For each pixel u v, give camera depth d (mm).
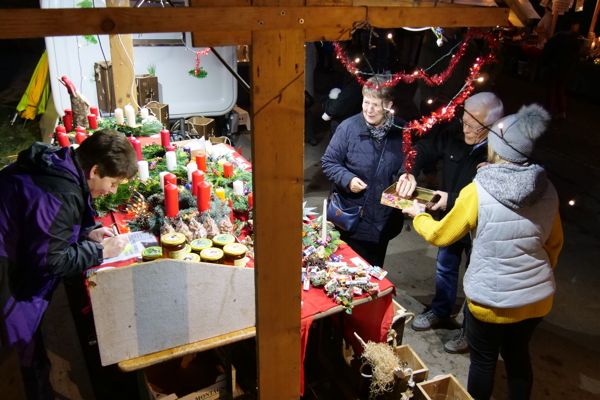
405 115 7508
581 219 4945
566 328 3406
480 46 4629
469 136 2668
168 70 5461
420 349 3160
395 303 2756
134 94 4586
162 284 1794
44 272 1939
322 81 9578
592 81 8688
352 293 2209
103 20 1118
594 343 3273
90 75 5062
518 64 9477
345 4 1314
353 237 3033
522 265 2062
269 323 1614
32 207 1846
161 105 4781
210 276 1870
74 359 2881
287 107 1343
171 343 1920
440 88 4656
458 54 3262
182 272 1812
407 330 3330
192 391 2252
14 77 9547
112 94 4598
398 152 2885
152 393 2172
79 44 4906
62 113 5078
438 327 3363
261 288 1545
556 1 4816
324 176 5719
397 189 2762
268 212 1448
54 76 4938
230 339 2004
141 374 2236
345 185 2924
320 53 9867
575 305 3654
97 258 2121
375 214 2953
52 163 1911
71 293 3396
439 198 2826
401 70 5121
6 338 1953
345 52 3531
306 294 2252
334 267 2400
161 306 1832
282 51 1286
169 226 2439
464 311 3072
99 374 2793
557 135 7039
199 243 2193
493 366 2293
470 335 2295
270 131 1355
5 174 1895
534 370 3016
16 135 6305
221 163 3459
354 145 2904
